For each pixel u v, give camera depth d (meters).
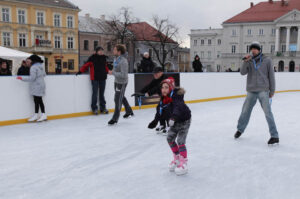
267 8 52.00
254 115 7.42
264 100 4.46
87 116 7.36
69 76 7.14
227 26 52.56
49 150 4.23
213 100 11.20
